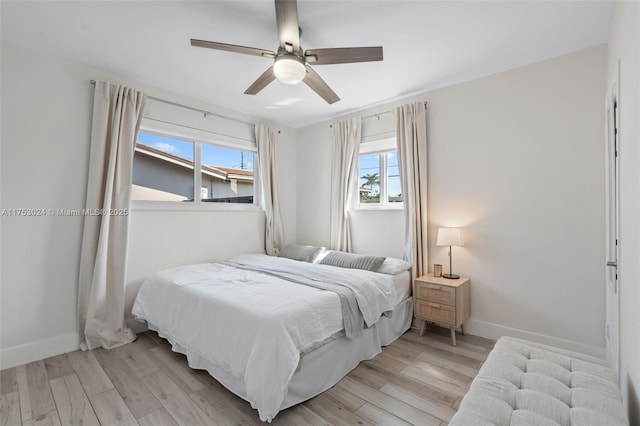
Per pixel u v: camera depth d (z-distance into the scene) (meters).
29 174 2.31
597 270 2.23
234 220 3.65
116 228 2.64
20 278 2.27
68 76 2.48
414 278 2.95
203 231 3.35
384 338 2.56
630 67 1.29
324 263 3.32
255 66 2.60
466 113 2.86
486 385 1.24
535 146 2.50
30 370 2.14
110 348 2.50
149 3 1.82
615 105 1.75
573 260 2.33
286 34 1.73
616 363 1.62
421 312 2.77
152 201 3.01
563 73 2.38
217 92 3.14
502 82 2.67
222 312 1.88
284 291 2.12
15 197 2.25
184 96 3.20
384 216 3.47
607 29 2.04
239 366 1.67
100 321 2.52
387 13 1.88
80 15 1.92
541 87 2.47
